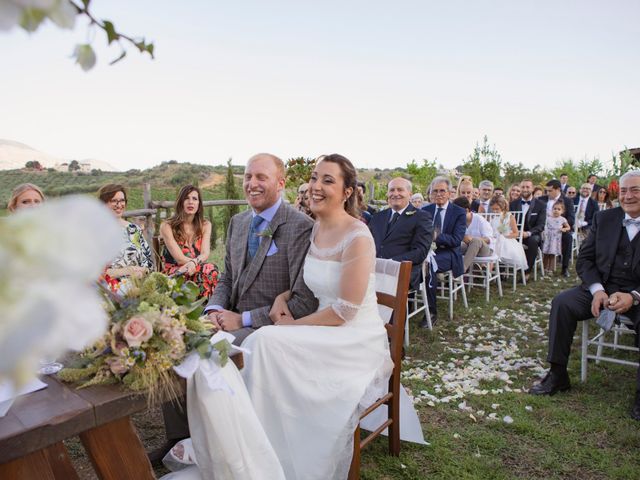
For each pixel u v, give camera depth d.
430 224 5.11
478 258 6.59
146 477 1.60
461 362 4.32
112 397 1.48
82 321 0.32
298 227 2.73
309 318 2.41
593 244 3.79
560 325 3.62
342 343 2.24
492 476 2.57
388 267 2.69
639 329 3.45
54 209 0.33
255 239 2.85
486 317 5.79
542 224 8.08
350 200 2.63
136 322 1.51
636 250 3.53
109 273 3.91
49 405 1.43
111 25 0.47
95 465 1.53
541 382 3.68
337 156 2.59
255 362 2.13
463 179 7.93
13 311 0.30
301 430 2.14
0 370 0.30
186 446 2.27
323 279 2.45
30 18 0.33
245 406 1.78
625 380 3.82
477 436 2.96
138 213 6.05
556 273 8.62
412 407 2.84
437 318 5.74
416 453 2.78
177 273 4.53
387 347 2.49
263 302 2.80
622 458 2.73
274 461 1.81
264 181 2.75
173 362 1.61
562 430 3.04
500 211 7.40
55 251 0.31
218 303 2.94
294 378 2.14
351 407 2.19
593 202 10.20
